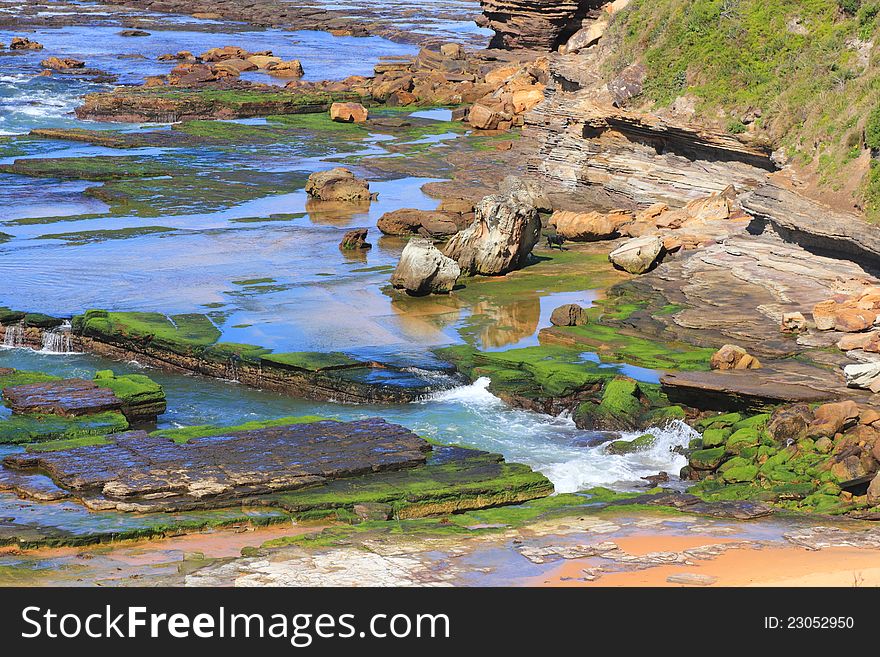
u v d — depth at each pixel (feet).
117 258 159.02
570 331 125.49
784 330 119.14
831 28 165.37
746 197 149.18
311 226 180.86
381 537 73.77
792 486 87.30
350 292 144.46
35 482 85.66
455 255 151.64
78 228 176.86
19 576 66.08
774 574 63.98
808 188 143.02
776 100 163.22
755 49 173.58
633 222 172.96
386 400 111.04
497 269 151.94
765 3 176.55
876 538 73.10
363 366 116.98
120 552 72.08
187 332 125.29
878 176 133.08
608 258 159.22
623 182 186.91
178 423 106.22
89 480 84.33
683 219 165.89
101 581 64.54
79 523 76.59
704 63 179.01
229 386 117.60
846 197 136.46
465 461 93.15
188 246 166.71
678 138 179.01
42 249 163.32
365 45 458.09
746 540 72.84
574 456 98.63
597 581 63.57
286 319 132.26
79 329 127.54
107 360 125.18
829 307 120.88
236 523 78.38
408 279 142.10
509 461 96.78
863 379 100.42
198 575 65.36
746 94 170.19
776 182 147.74
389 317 133.90
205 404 111.75
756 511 81.05
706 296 132.26
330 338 125.49
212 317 132.46
